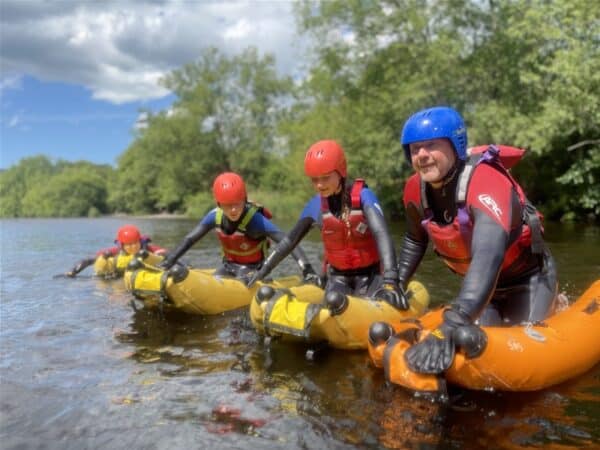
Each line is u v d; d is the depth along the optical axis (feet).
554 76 52.49
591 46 42.91
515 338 8.89
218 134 133.59
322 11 66.74
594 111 43.55
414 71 63.31
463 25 60.34
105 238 56.34
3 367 11.13
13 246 45.42
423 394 8.62
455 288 18.79
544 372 8.89
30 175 239.50
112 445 7.50
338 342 11.82
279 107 133.49
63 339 13.43
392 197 69.97
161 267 17.72
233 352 12.00
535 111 52.90
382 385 9.56
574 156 59.41
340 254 14.70
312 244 38.14
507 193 9.59
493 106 53.01
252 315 12.71
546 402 8.55
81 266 25.52
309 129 85.35
